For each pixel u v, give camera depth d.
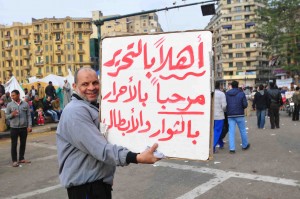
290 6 33.53
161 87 2.52
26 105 8.59
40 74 99.31
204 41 2.42
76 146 2.35
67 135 2.38
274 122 14.45
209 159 2.36
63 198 5.56
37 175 7.26
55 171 7.55
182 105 2.45
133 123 2.57
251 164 7.47
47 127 15.85
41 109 17.33
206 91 2.39
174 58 2.50
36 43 99.25
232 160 7.97
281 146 9.68
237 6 95.00
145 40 2.60
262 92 14.37
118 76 2.66
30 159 9.10
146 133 2.53
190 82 2.44
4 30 104.25
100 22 17.30
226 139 11.73
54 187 6.24
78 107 2.40
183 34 2.48
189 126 2.42
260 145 10.04
